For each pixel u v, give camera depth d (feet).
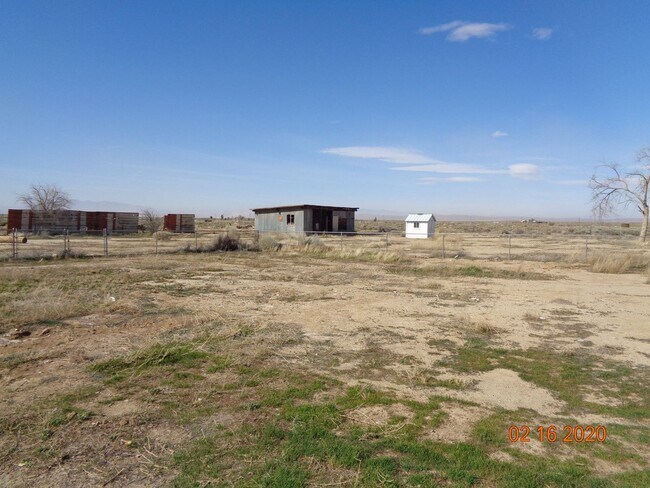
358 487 12.47
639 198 134.62
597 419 17.53
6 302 35.47
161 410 17.11
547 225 302.66
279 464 13.52
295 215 159.33
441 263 73.15
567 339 28.81
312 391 19.21
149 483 12.63
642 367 23.49
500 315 35.47
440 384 20.79
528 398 19.45
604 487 12.82
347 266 68.64
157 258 75.15
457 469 13.43
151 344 24.93
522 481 12.92
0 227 173.88
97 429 15.58
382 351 25.48
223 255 83.61
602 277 59.41
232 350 24.39
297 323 31.50
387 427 16.06
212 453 14.12
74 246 98.12
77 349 24.29
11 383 19.53
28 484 12.51
